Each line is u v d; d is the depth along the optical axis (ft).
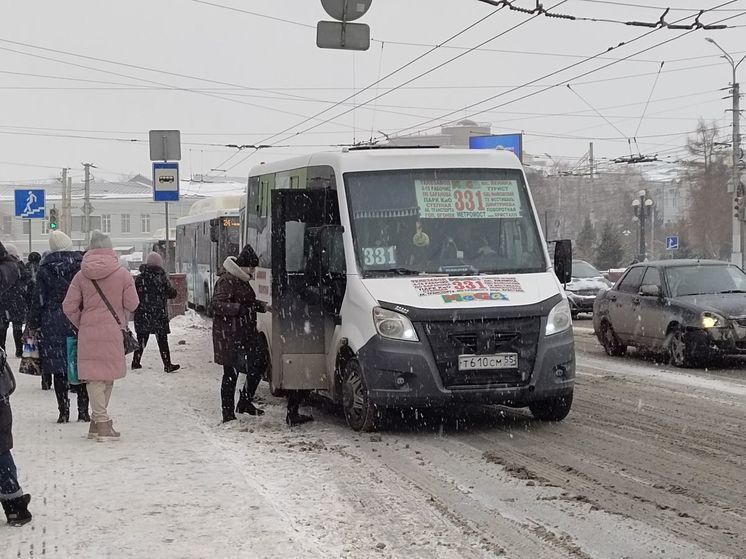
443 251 29.53
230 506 19.43
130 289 27.35
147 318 44.83
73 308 26.91
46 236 285.02
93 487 21.20
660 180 256.73
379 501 20.25
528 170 231.91
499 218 30.40
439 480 22.33
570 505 19.89
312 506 19.72
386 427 29.14
